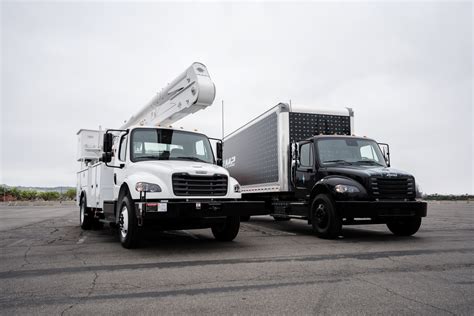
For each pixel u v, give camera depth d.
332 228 8.70
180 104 8.70
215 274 5.21
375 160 10.29
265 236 9.52
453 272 5.34
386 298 4.11
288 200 11.51
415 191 8.95
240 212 7.42
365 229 11.34
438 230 10.91
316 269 5.52
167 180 7.08
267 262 6.04
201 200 7.25
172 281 4.84
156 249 7.39
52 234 10.23
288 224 13.50
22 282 4.81
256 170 12.68
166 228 7.35
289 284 4.68
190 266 5.74
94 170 10.38
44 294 4.29
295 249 7.35
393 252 6.98
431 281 4.83
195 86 8.09
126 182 7.39
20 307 3.83
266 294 4.25
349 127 11.73
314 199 9.40
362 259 6.29
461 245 7.86
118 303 3.94
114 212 8.44
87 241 8.69
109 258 6.43
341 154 10.02
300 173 10.39
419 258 6.38
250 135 13.37
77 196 12.84
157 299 4.08
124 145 8.52
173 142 8.59
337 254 6.78
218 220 7.64
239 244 8.05
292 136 11.02
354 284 4.68
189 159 8.55
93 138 12.93
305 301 4.00
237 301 4.00
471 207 30.08
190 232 10.38
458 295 4.22
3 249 7.47
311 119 11.27
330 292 4.33
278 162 10.98
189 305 3.87
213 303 3.93
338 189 8.59
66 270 5.50
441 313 3.64
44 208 31.27
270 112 11.70
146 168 7.49
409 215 8.66
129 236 7.30
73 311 3.70
